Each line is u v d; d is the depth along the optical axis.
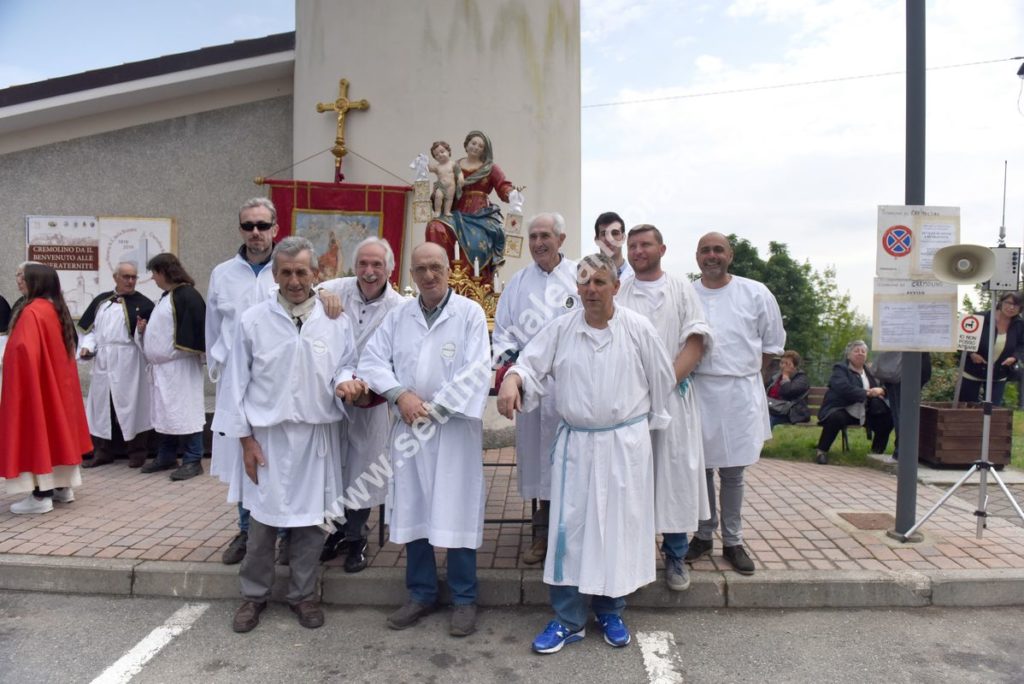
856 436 9.29
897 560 4.46
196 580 4.29
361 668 3.50
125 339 6.71
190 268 8.64
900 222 4.73
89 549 4.62
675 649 3.69
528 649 3.70
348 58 7.70
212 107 8.62
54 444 5.33
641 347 3.62
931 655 3.62
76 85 7.99
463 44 7.57
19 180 8.45
